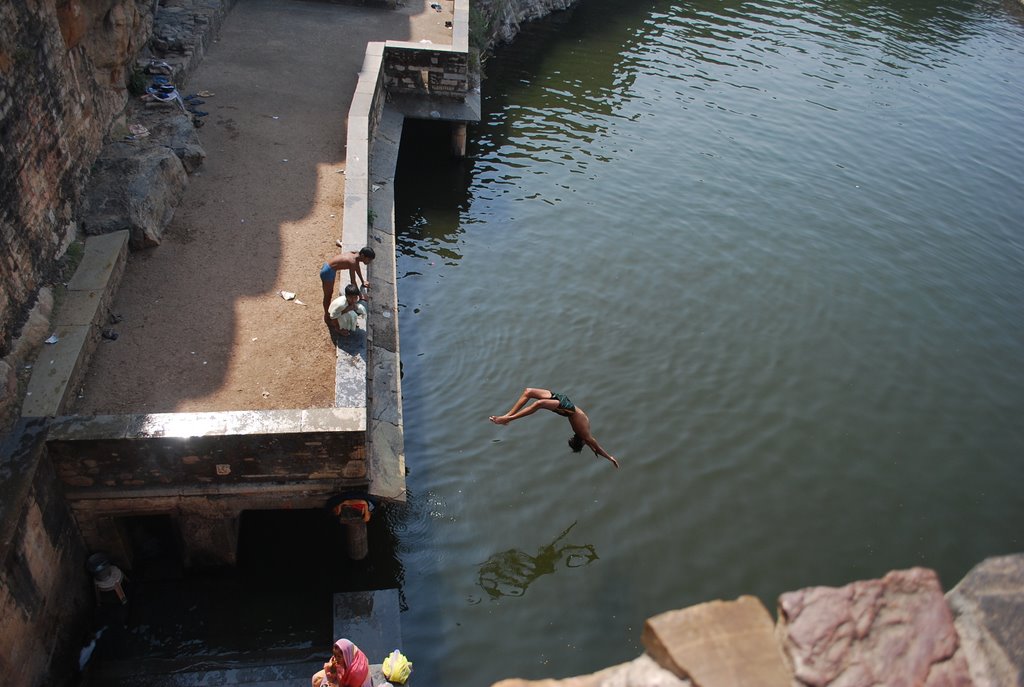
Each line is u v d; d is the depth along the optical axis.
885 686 2.50
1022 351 17.94
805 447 14.77
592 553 12.67
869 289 19.25
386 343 14.16
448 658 11.04
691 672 2.64
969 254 21.16
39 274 11.59
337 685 9.90
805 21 38.00
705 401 15.56
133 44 16.53
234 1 24.02
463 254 19.27
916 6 42.19
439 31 24.31
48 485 9.88
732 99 28.84
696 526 13.18
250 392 11.47
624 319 17.53
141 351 11.88
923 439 15.25
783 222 21.55
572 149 24.48
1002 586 2.58
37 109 11.65
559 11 36.00
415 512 12.97
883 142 26.73
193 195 15.34
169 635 11.05
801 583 12.44
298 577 11.87
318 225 15.04
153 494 10.58
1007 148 27.30
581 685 2.81
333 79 20.59
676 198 22.23
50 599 9.95
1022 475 14.73
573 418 12.20
